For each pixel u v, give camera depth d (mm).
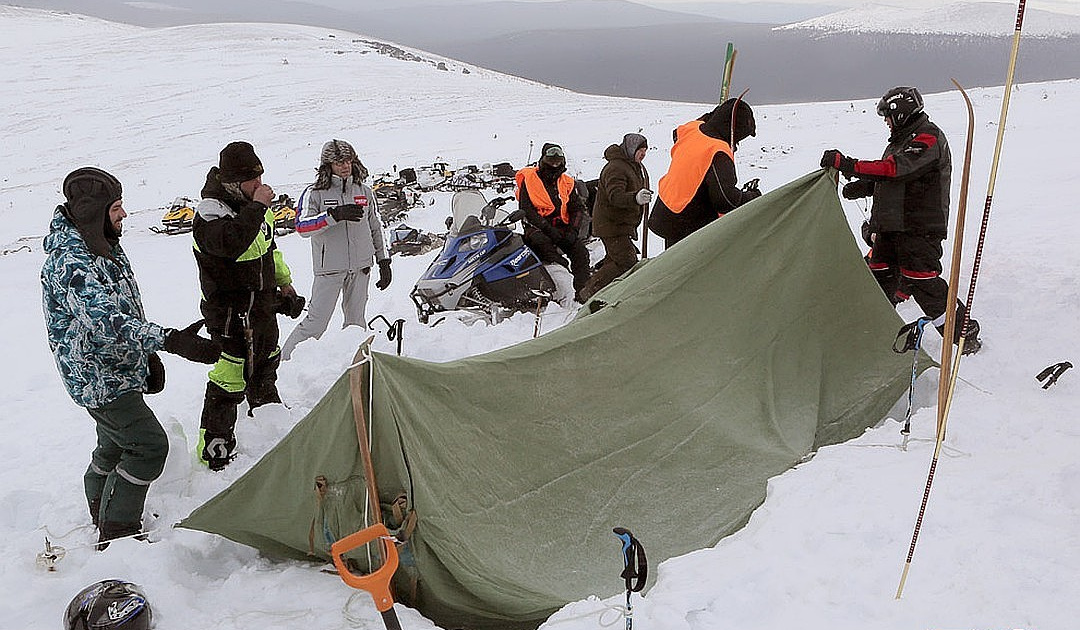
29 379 7039
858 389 5227
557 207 7637
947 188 5668
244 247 4512
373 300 9164
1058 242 8508
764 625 3170
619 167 7070
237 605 3611
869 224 6082
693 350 4828
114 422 3982
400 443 3406
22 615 3592
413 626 3369
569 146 23281
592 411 4340
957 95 23938
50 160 33844
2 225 24141
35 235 22375
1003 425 4645
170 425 4871
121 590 3439
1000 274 6949
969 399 5051
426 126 32438
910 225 5730
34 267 13156
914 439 4609
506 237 7516
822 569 3473
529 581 3613
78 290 3703
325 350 6559
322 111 39125
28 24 137375
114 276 3898
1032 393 5059
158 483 4645
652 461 4359
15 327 9125
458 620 3691
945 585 3301
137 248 14844
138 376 3963
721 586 3383
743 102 6395
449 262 7480
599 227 7230
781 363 5074
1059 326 5902
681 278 4883
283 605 3580
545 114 33438
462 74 57438
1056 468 4113
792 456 4590
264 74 52500
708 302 4938
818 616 3191
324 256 6699
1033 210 10383
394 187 16891
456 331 6840
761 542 3705
